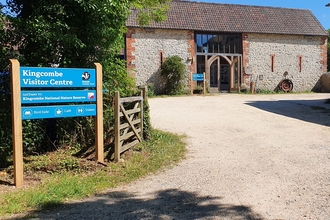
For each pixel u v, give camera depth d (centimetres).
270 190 472
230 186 490
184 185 497
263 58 2366
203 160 639
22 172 494
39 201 425
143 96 762
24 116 501
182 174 552
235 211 398
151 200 436
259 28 2341
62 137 660
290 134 869
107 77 722
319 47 2502
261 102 1576
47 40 604
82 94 568
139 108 723
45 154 623
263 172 558
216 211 398
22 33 608
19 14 670
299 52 2453
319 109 1315
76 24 655
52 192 455
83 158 605
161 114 1206
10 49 618
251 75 2344
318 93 2327
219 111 1279
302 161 621
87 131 674
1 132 586
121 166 587
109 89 709
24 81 496
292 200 433
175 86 2138
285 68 2423
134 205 419
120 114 623
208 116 1163
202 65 2275
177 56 2128
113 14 654
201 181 515
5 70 601
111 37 695
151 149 707
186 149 725
